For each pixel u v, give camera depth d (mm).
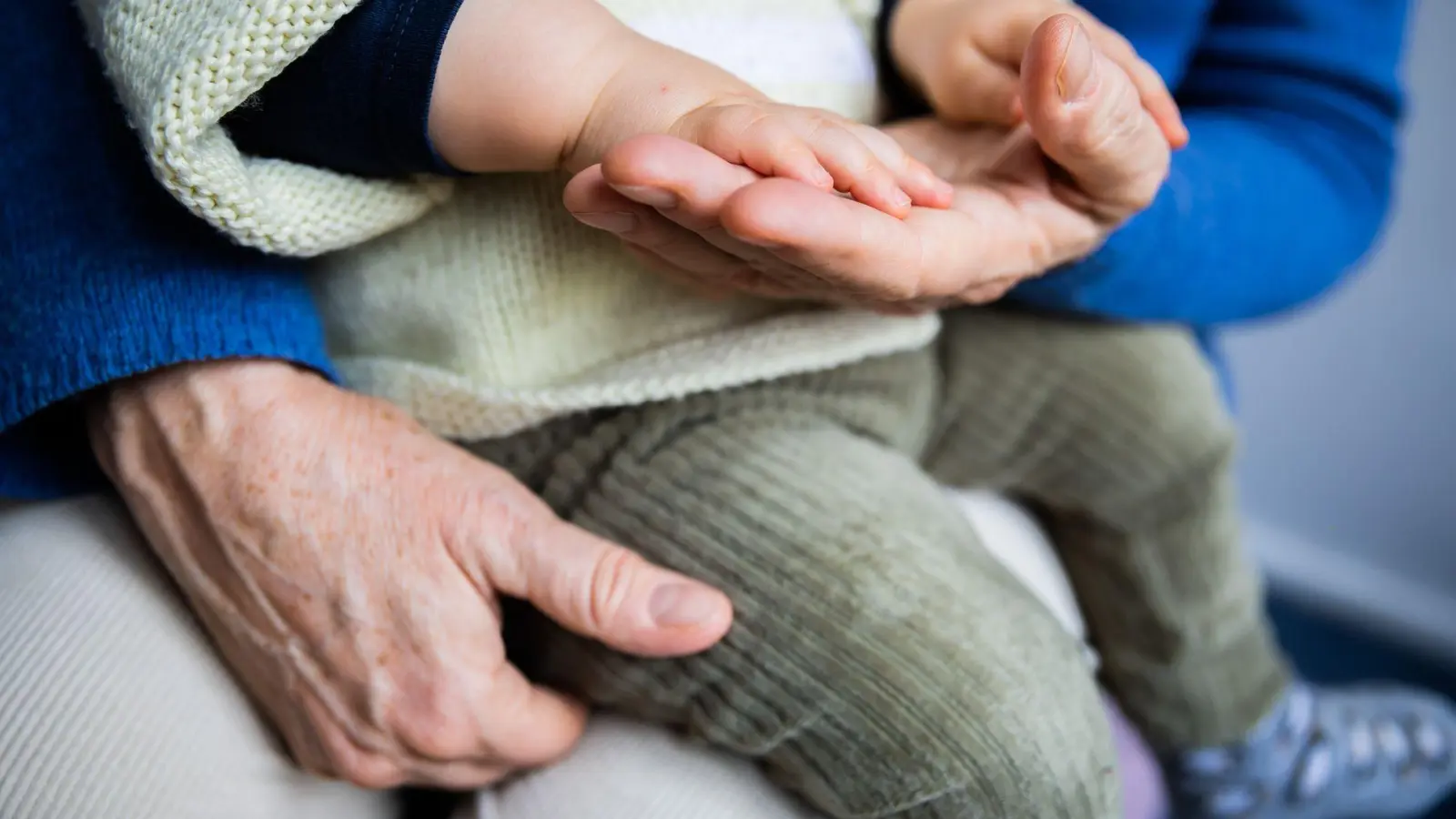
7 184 497
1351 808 758
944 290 477
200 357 496
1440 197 851
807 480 514
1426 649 951
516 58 469
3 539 529
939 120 537
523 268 517
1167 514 614
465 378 523
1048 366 591
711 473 515
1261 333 975
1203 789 693
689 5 515
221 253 504
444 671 496
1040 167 500
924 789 489
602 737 525
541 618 525
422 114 470
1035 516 650
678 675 507
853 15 549
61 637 505
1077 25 458
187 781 499
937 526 520
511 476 516
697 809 506
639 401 515
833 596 498
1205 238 579
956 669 493
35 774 489
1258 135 644
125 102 475
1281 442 1004
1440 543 940
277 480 499
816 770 499
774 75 523
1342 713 754
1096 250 544
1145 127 481
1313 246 632
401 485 501
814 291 479
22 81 506
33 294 490
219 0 458
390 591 496
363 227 498
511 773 529
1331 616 994
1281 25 670
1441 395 901
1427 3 816
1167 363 600
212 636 518
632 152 428
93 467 540
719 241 447
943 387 595
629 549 513
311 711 504
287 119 481
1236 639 647
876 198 451
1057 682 504
